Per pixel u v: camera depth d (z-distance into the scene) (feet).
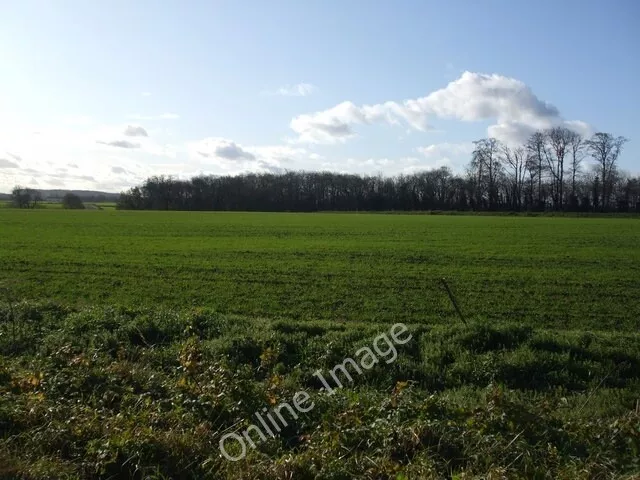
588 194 351.87
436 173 418.31
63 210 334.03
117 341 37.73
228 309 58.85
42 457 21.18
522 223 221.05
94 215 267.39
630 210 338.95
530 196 369.91
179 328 40.93
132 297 65.41
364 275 81.25
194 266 90.48
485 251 114.01
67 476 20.27
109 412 25.48
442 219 260.01
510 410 24.58
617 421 24.21
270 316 55.72
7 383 28.48
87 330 40.60
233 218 255.70
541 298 64.95
